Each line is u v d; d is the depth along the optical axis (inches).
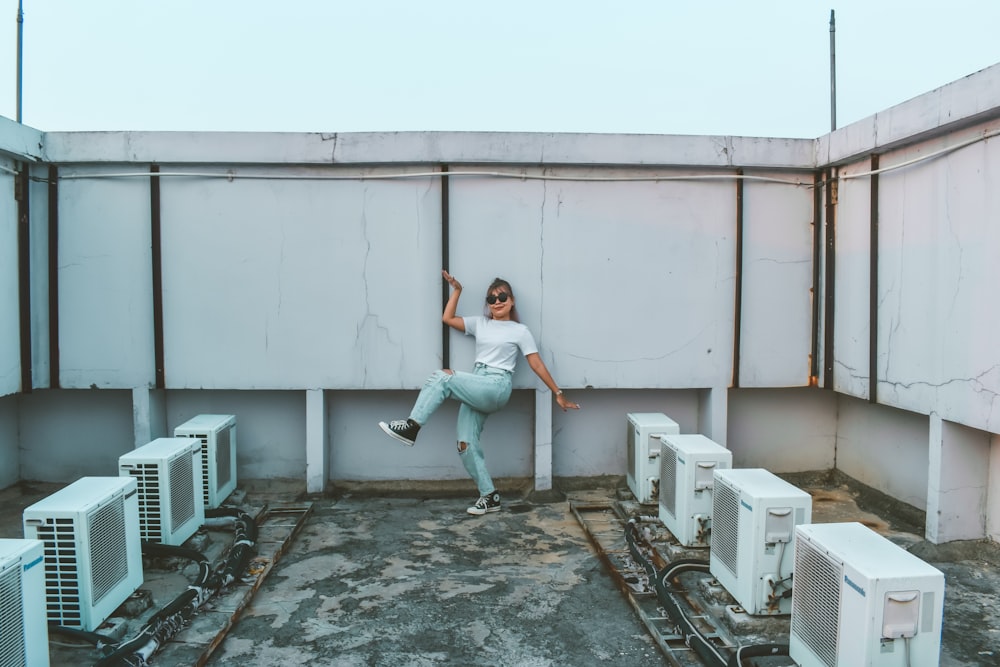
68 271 189.6
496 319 187.2
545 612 129.1
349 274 191.8
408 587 139.6
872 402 175.9
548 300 194.1
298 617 127.0
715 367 198.2
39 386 190.1
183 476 154.4
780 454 213.0
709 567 136.9
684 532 151.0
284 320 191.9
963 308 143.4
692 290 196.5
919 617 88.0
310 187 190.2
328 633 121.2
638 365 196.5
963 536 153.9
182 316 190.9
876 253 173.2
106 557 120.1
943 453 151.3
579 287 194.4
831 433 213.8
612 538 163.5
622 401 208.4
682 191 194.7
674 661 109.3
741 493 122.4
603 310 195.0
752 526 118.2
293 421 204.4
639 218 194.2
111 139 185.0
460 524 176.9
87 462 204.5
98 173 187.8
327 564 151.3
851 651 90.7
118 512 124.4
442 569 148.6
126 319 190.9
